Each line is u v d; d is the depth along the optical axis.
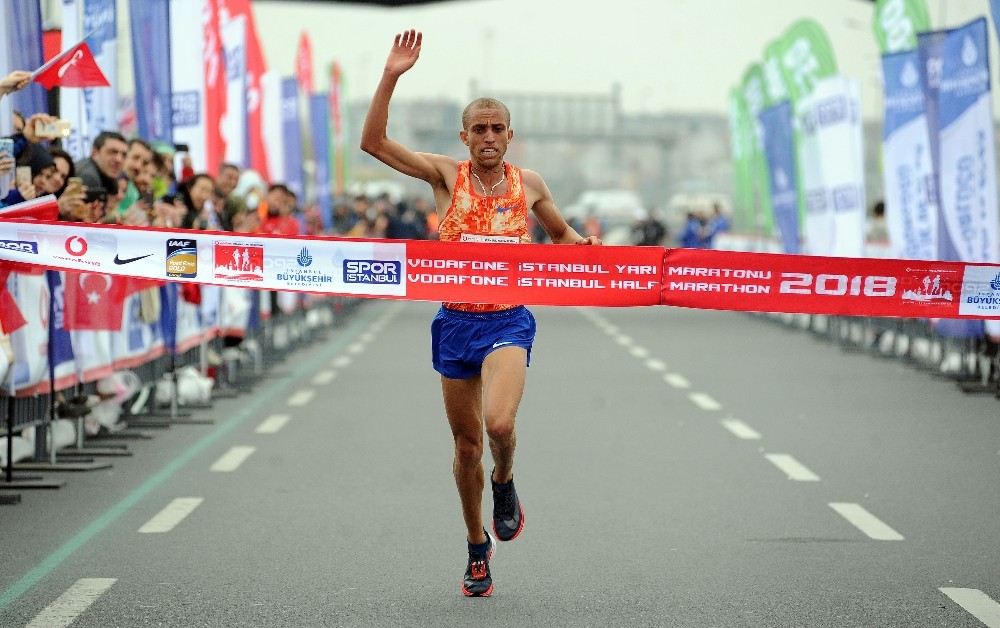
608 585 11.08
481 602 10.52
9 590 10.81
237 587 10.95
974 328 25.61
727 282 11.54
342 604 10.45
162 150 22.06
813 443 18.86
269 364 30.06
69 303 17.17
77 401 17.59
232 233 12.02
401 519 13.67
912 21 30.56
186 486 15.52
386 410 22.41
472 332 10.69
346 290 11.62
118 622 9.91
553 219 11.16
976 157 25.45
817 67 43.47
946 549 12.39
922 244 29.62
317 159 47.12
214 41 28.08
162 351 21.62
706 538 12.84
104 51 21.58
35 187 15.86
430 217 75.50
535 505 14.45
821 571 11.54
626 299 11.37
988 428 20.41
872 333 33.69
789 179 41.97
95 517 13.73
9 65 16.19
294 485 15.57
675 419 21.27
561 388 25.55
